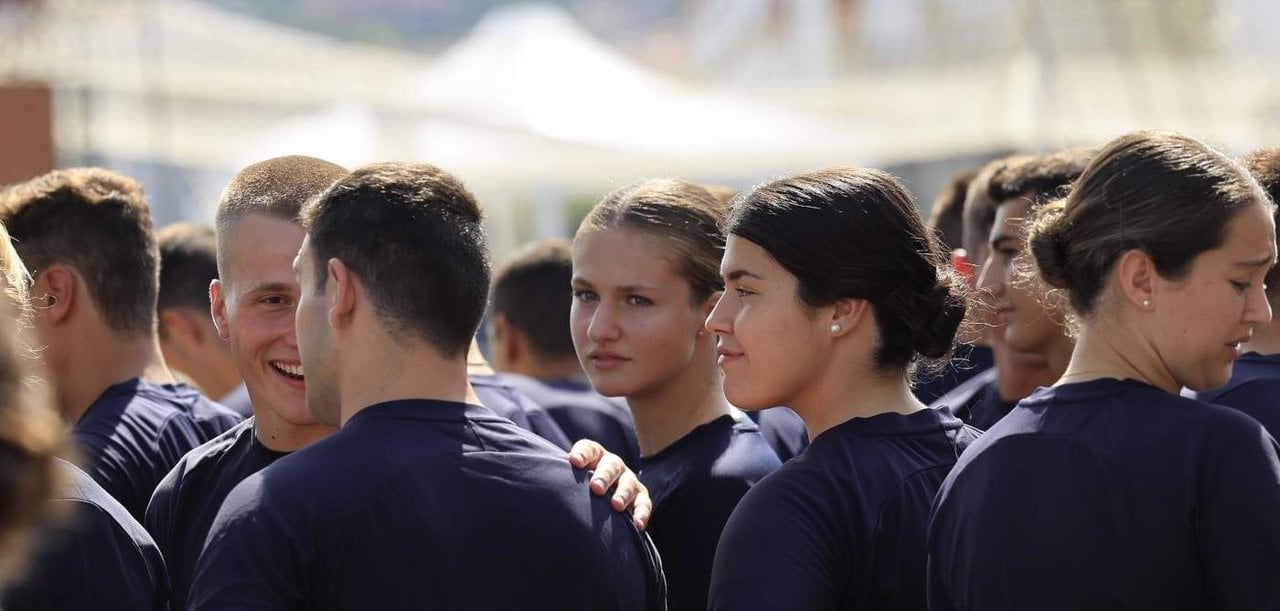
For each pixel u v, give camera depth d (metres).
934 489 8.23
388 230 7.85
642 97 42.28
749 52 61.84
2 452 4.82
